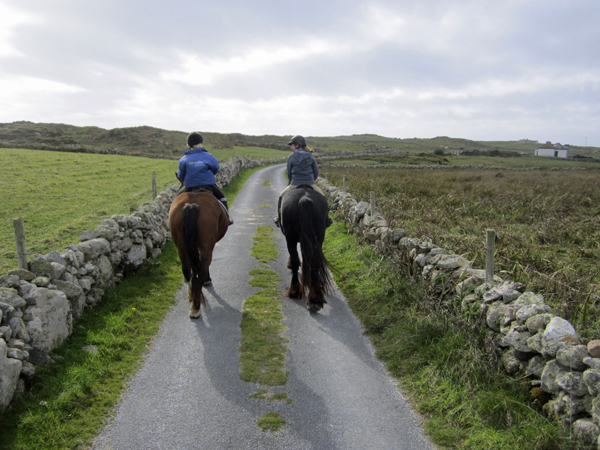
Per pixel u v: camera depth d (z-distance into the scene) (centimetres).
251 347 455
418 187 1750
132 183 1839
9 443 297
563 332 313
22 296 394
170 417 338
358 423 333
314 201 530
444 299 486
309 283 518
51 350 409
